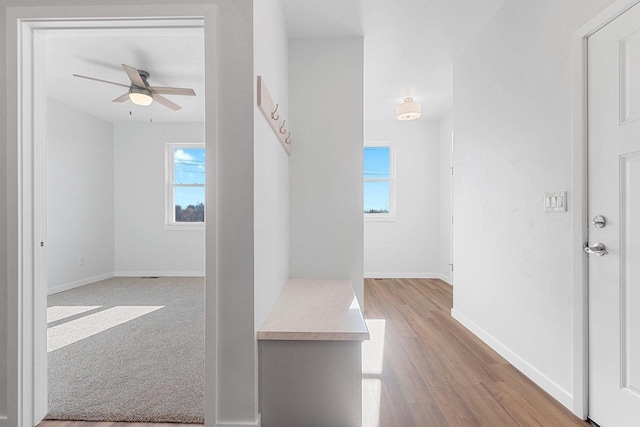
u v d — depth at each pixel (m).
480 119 2.87
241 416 1.59
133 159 6.00
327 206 2.95
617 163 1.60
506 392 2.01
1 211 1.62
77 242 5.21
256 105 1.64
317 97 2.96
